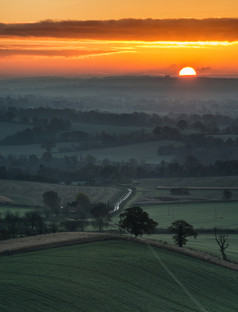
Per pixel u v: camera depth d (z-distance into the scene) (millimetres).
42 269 80125
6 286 69938
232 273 94812
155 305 69562
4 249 92562
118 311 64812
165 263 92250
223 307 74625
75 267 82750
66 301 65750
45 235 109125
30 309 61875
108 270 83062
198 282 85062
